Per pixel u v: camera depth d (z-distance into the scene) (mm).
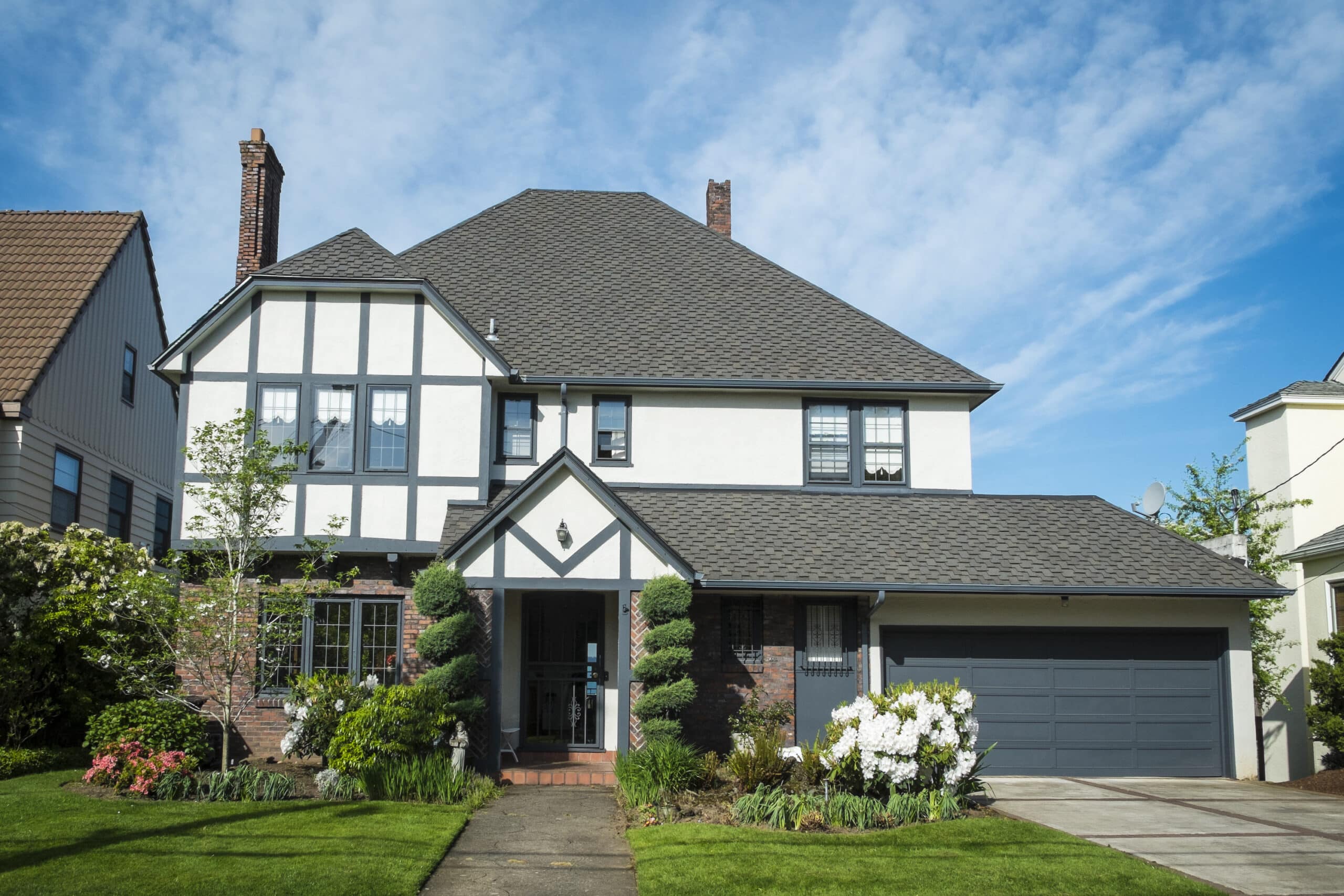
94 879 9508
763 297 23047
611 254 24156
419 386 18484
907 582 17484
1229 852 11766
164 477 27250
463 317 18578
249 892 9297
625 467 20172
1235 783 17766
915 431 20812
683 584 15938
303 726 15188
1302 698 21625
